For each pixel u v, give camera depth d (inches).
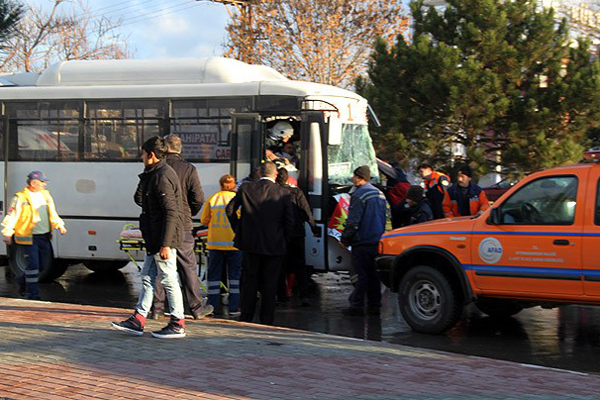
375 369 263.6
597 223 315.3
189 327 343.0
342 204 480.4
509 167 777.6
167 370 260.2
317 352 290.4
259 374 255.1
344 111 511.5
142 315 319.9
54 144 542.0
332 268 483.5
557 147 748.0
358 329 384.2
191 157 510.0
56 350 290.7
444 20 824.3
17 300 422.9
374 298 427.2
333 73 1302.9
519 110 768.3
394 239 382.0
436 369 264.8
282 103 492.4
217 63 523.8
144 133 521.0
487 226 346.9
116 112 526.9
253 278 372.8
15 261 546.3
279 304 458.3
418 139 801.6
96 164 530.9
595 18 1179.9
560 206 327.9
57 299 483.5
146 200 312.5
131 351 289.7
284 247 369.1
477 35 776.9
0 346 297.6
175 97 513.7
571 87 749.9
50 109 542.6
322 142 479.8
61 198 539.5
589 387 241.3
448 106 751.7
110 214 527.2
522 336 364.8
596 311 433.7
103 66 547.2
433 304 365.4
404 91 803.4
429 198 499.2
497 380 249.4
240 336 321.4
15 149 552.1
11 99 551.8
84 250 534.9
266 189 367.6
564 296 323.6
